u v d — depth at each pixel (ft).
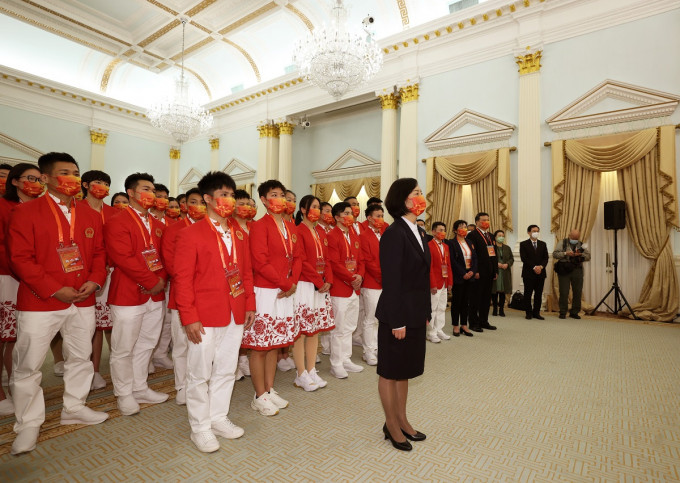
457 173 26.50
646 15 20.81
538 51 23.57
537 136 23.53
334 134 38.50
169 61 38.63
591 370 12.23
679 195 19.86
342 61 21.43
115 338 8.77
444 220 27.45
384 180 30.37
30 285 7.03
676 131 19.94
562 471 6.71
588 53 22.34
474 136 25.86
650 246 20.47
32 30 35.29
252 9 30.55
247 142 41.22
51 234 7.50
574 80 22.71
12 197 9.93
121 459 7.00
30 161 37.50
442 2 28.07
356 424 8.48
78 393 8.24
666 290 19.92
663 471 6.73
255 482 6.34
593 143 22.07
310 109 35.99
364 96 33.01
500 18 24.94
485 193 25.67
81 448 7.36
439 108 27.81
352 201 14.05
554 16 23.32
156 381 11.30
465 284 16.79
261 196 9.73
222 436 7.84
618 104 21.40
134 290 8.84
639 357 13.66
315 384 10.56
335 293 11.64
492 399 9.89
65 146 40.04
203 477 6.46
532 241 21.25
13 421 8.57
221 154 43.88
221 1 30.12
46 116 38.73
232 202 7.97
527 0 23.41
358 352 14.66
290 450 7.36
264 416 8.87
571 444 7.63
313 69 22.30
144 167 46.19
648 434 8.07
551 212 23.25
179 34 34.42
